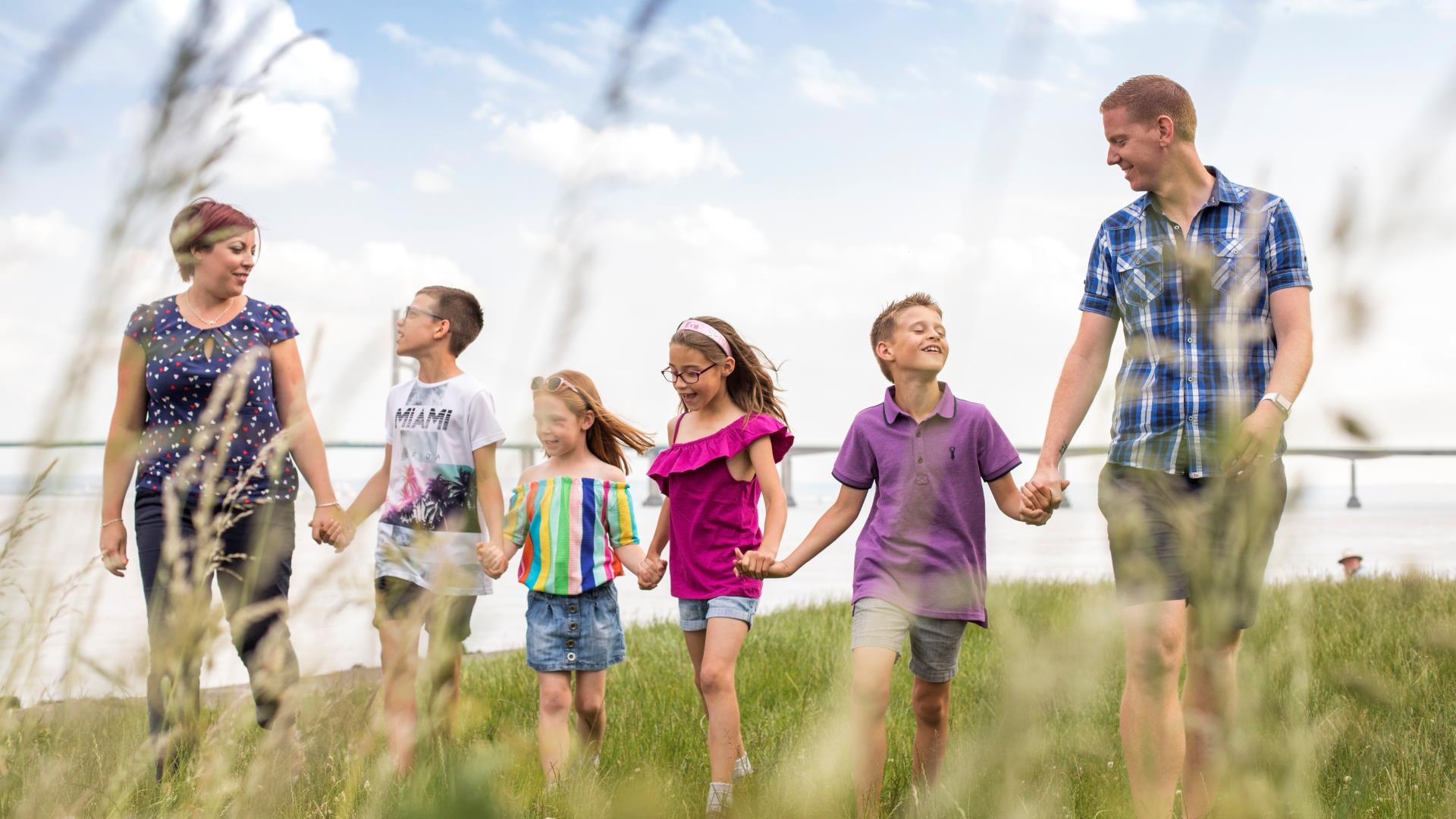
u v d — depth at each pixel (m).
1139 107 2.73
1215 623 0.58
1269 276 2.69
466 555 0.67
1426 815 1.32
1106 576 0.41
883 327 3.50
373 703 0.67
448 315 3.69
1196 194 2.74
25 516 0.59
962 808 0.42
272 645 0.73
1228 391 0.58
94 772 0.78
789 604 10.62
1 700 0.73
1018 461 3.32
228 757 0.81
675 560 3.90
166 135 0.51
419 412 3.67
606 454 4.07
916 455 3.29
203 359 3.04
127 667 0.78
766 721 4.04
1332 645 3.46
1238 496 0.58
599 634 3.89
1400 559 0.65
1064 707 0.40
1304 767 0.60
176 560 0.87
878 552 3.23
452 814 0.47
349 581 0.67
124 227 0.54
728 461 3.80
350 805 0.66
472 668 5.52
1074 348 2.94
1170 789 1.89
